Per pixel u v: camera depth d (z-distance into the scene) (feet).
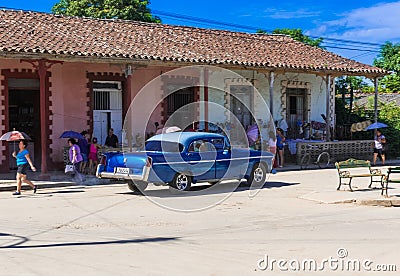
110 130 66.95
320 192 48.34
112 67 69.31
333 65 77.25
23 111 65.62
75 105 67.00
